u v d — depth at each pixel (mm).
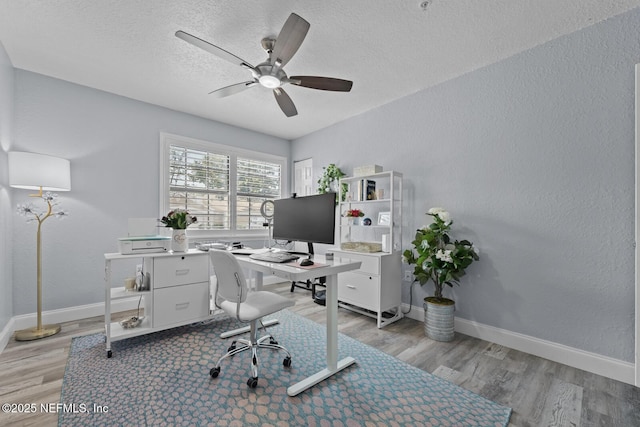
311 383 1713
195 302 2498
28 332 2367
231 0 1729
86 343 2273
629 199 1809
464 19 1889
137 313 2980
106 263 2109
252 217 4289
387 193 3281
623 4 1746
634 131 1788
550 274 2121
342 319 2930
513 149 2305
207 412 1482
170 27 1982
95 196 2916
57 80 2711
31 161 2285
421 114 2939
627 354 1812
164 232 3318
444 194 2748
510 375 1877
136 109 3180
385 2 1741
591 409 1542
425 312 2551
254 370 1740
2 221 2238
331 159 4023
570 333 2027
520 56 2268
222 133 3941
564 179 2059
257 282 2672
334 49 2230
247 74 2617
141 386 1702
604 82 1895
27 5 1762
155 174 3314
